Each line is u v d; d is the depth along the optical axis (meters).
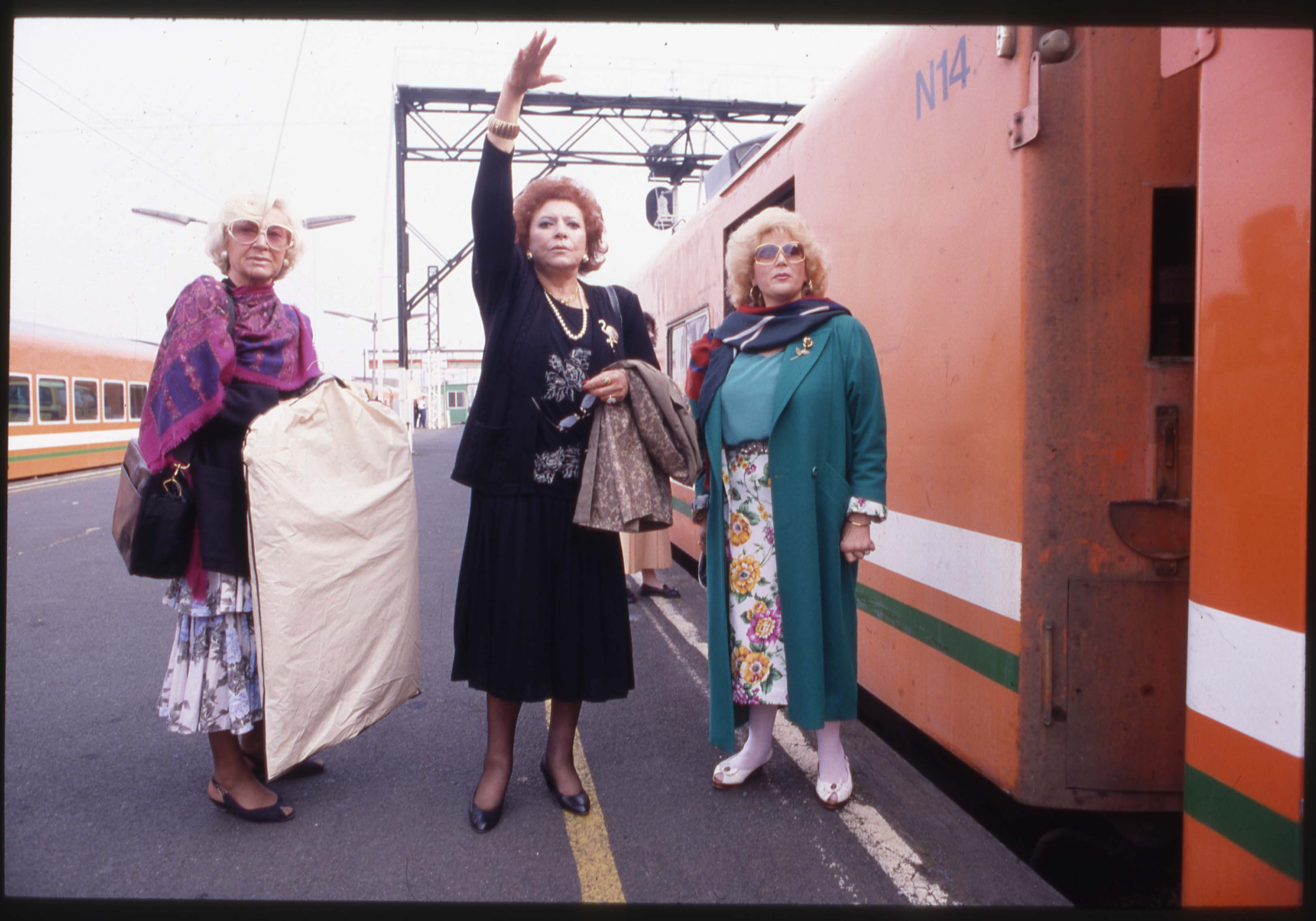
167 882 2.00
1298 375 1.23
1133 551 1.94
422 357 44.62
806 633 2.20
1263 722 1.30
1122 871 2.32
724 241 4.52
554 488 2.21
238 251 2.11
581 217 2.25
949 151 2.28
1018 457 1.99
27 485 13.11
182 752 2.83
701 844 2.19
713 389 2.40
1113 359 1.93
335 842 2.20
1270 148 1.28
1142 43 1.91
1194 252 1.97
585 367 2.22
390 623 2.30
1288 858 1.26
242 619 2.13
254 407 2.08
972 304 2.18
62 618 4.75
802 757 2.77
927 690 2.47
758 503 2.32
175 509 2.00
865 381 2.24
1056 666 1.97
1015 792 2.04
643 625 4.52
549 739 2.43
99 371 15.88
